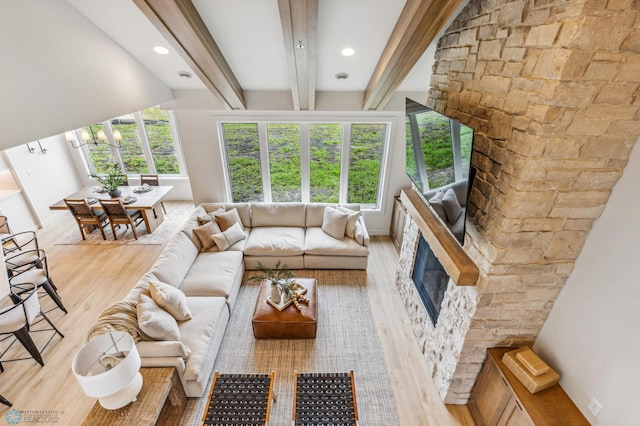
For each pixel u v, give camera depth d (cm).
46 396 297
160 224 612
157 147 684
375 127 508
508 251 207
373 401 297
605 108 166
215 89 371
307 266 473
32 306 315
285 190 564
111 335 238
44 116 227
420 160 282
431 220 289
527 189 188
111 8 256
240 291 434
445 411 289
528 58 179
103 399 222
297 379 280
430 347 325
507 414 229
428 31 253
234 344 354
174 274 369
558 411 205
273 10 258
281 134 515
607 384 185
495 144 212
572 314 213
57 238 560
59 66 239
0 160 531
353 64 351
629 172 176
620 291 178
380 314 400
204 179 543
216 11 260
